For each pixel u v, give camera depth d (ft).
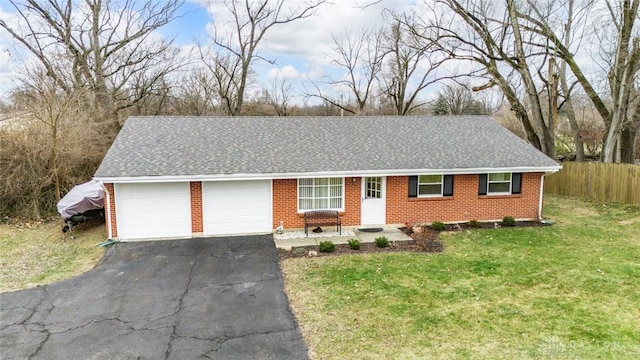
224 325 26.35
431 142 55.77
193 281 33.86
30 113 60.70
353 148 52.65
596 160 90.07
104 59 82.38
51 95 57.36
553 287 32.17
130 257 39.88
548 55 73.00
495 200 52.95
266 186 47.60
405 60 112.68
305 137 54.90
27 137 57.36
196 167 45.16
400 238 45.83
